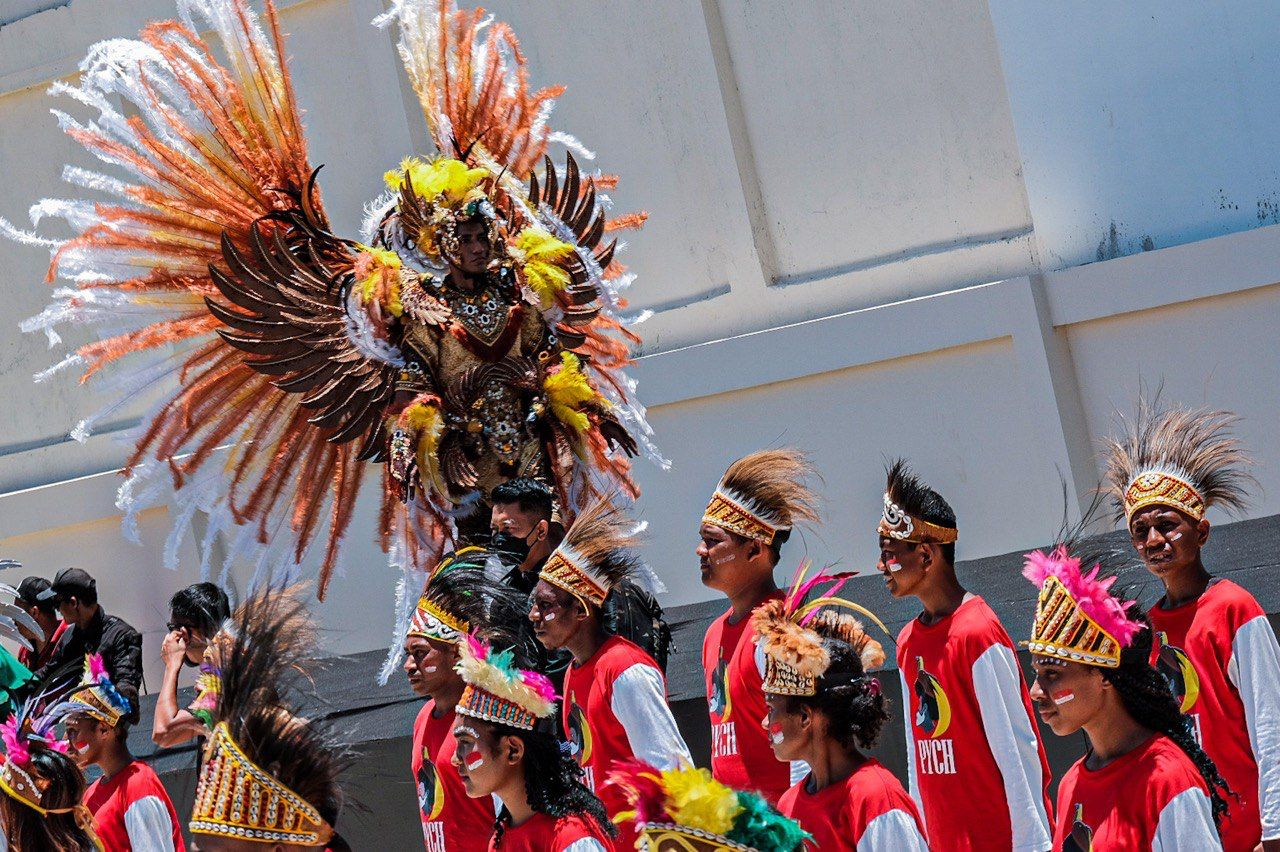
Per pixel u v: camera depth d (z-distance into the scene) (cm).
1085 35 1480
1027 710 765
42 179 1995
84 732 962
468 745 648
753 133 1689
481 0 1791
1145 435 824
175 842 987
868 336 1594
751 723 820
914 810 635
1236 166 1430
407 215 1116
